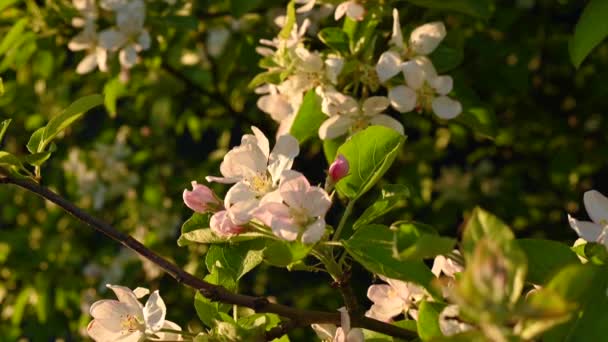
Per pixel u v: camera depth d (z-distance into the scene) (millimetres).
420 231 2186
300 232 2250
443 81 3273
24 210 6746
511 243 1805
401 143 2564
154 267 6199
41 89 5891
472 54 4992
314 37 4156
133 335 2471
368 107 3293
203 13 5059
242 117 5656
